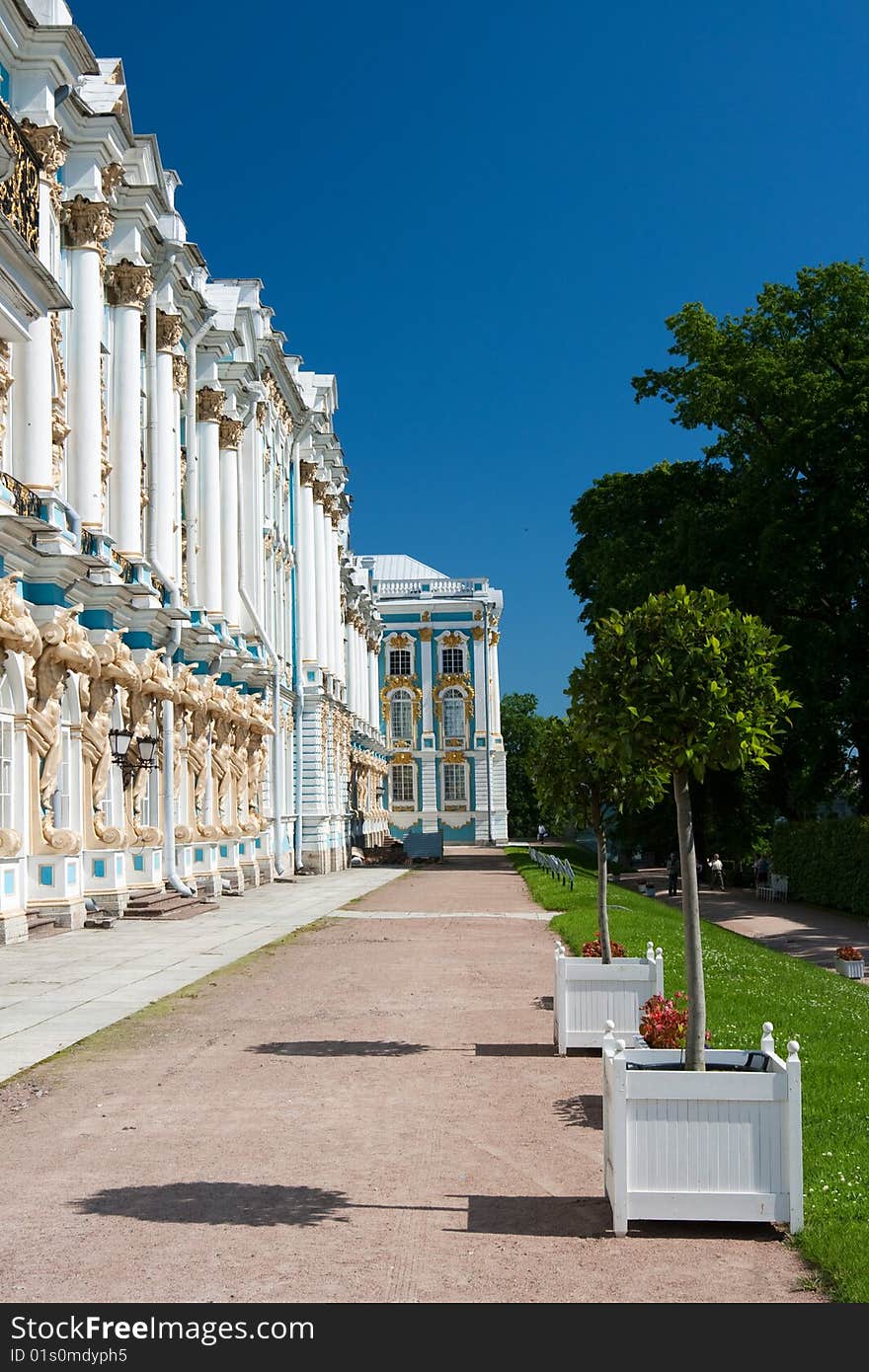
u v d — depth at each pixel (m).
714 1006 12.73
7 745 19.89
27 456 20.88
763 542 33.41
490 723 83.94
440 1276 5.61
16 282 18.19
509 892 33.00
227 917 24.48
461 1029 11.86
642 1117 6.25
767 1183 6.22
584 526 45.19
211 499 33.72
